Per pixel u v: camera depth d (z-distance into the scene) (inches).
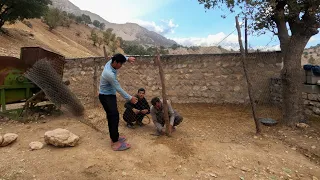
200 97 357.4
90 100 356.8
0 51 668.1
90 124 221.5
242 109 314.8
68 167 143.5
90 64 379.6
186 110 317.1
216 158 162.9
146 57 367.2
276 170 151.9
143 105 225.0
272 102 326.3
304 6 224.2
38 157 154.4
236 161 160.6
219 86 349.1
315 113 257.8
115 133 169.5
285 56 240.7
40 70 211.3
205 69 353.1
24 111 242.2
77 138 176.9
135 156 162.4
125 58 167.0
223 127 236.8
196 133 215.3
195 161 158.6
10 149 165.9
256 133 215.9
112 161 153.2
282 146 189.2
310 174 149.3
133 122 237.9
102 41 2551.7
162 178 138.2
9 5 883.4
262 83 330.6
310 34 230.8
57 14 2170.3
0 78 221.5
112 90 169.0
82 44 2188.7
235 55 339.0
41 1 1000.2
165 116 197.0
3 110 226.4
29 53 242.1
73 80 386.6
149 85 369.1
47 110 269.4
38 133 200.4
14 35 1019.3
